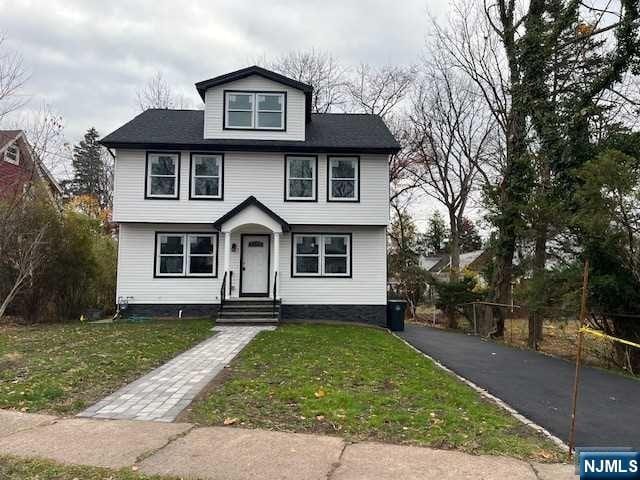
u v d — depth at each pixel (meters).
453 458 4.66
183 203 17.81
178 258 17.97
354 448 4.83
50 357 9.15
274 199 18.12
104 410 5.96
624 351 11.91
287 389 7.00
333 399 6.50
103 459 4.38
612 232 11.40
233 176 18.08
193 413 5.86
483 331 19.97
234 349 10.77
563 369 10.63
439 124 30.78
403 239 34.97
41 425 5.32
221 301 16.64
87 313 18.12
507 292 19.25
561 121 15.80
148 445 4.76
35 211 16.48
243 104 18.33
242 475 4.11
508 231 18.92
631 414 6.88
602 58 15.81
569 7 16.34
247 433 5.18
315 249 18.42
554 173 16.19
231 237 18.23
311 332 14.37
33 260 15.84
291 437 5.09
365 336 14.08
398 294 30.88
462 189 30.91
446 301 23.34
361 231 18.56
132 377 7.80
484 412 6.43
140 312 17.70
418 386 7.66
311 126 19.97
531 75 17.62
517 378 9.46
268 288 18.23
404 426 5.56
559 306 13.78
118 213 17.52
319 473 4.20
